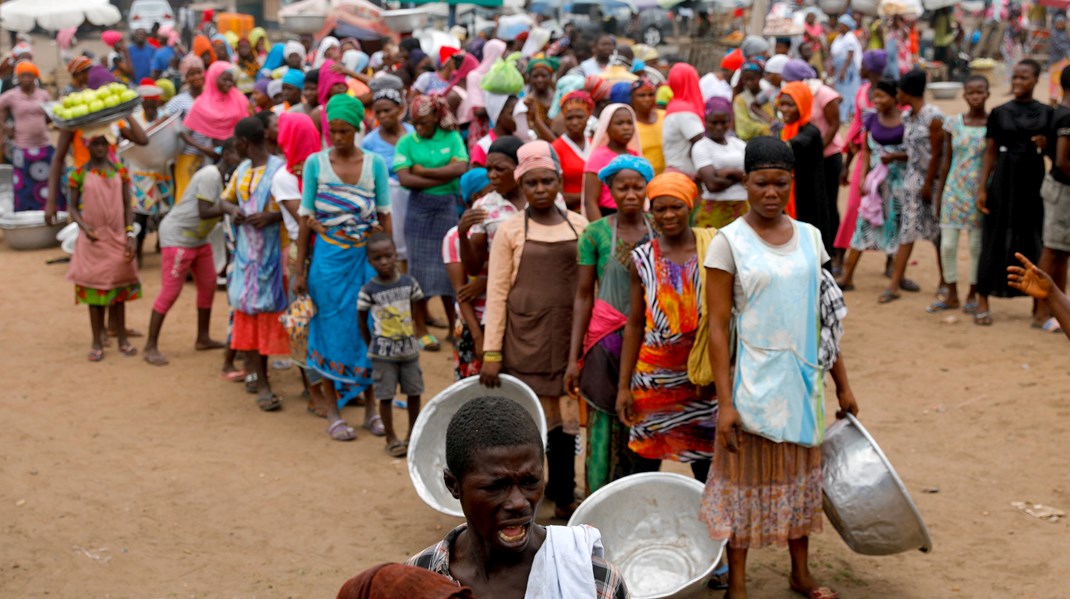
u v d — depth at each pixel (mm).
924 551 4836
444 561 2590
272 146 8031
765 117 12648
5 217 13234
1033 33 29359
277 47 17125
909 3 24297
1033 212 8977
